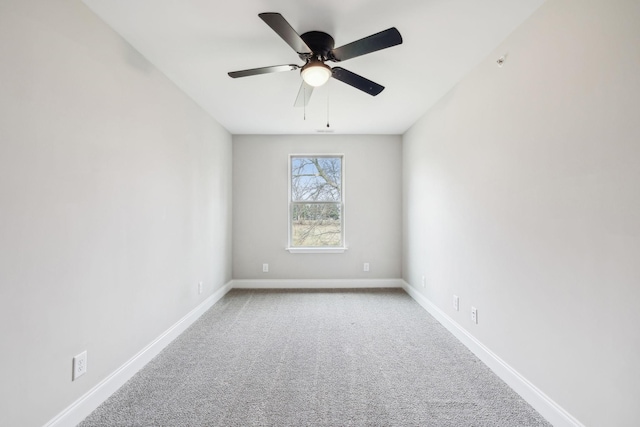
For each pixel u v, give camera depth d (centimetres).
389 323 310
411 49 218
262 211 452
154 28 193
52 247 150
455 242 277
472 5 172
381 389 196
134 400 184
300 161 458
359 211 453
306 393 191
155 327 243
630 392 125
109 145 190
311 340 270
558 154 160
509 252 200
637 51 122
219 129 392
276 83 275
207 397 187
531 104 180
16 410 134
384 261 455
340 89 289
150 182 235
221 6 172
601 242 137
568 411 154
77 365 164
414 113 356
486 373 215
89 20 174
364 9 175
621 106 128
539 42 174
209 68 246
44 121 146
